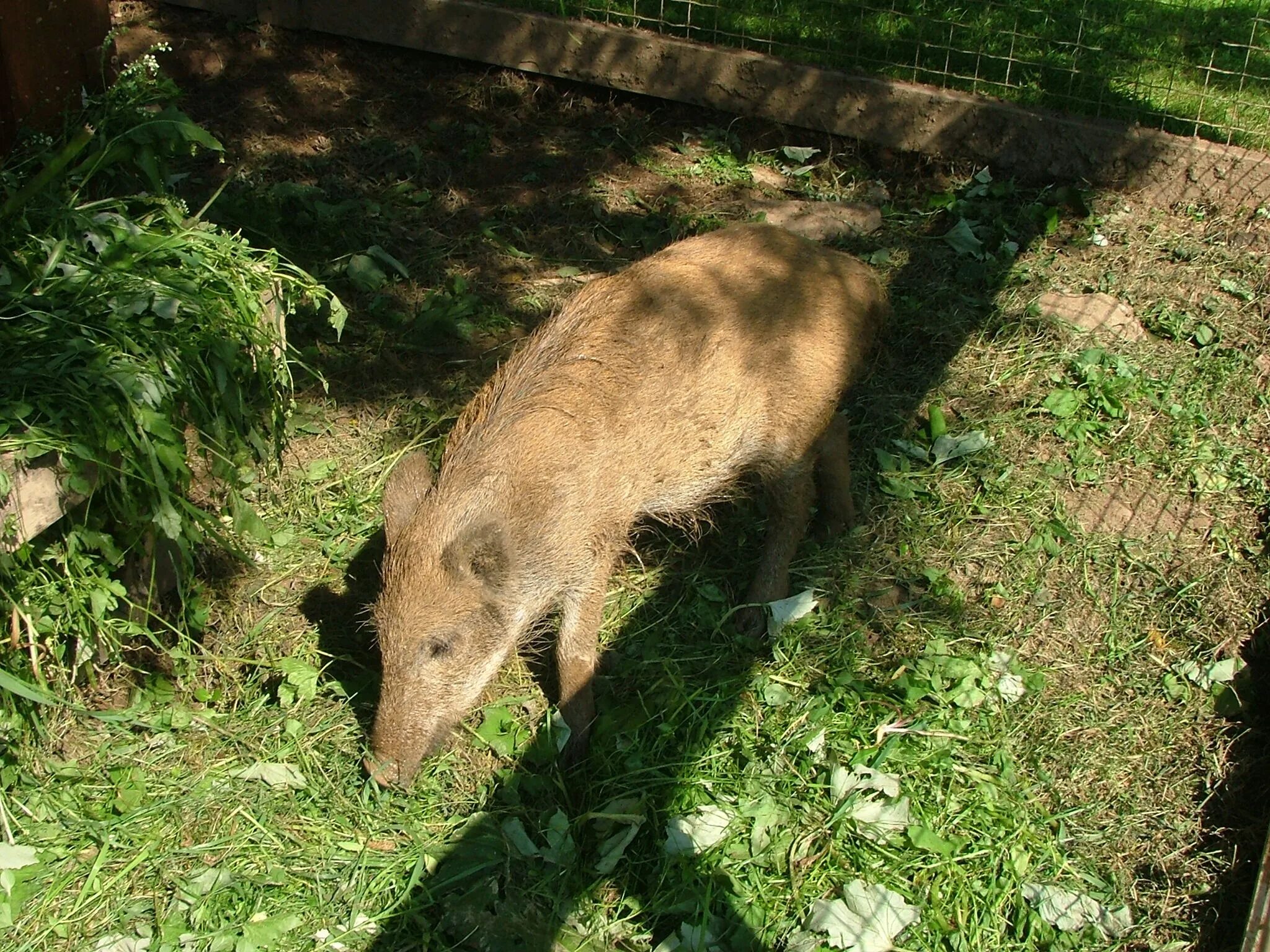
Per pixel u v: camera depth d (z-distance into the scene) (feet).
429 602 4.84
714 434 5.53
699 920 4.64
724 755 5.21
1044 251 8.03
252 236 7.55
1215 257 7.91
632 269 5.76
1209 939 4.65
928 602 5.89
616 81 9.20
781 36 9.32
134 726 5.07
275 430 5.55
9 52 5.42
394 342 7.13
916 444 6.71
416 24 9.30
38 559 4.62
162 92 5.78
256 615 5.66
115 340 4.67
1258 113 8.83
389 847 4.82
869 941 4.55
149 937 4.43
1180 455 6.62
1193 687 5.54
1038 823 5.01
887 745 5.19
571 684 5.36
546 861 4.79
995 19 9.65
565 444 5.10
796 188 8.67
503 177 8.55
